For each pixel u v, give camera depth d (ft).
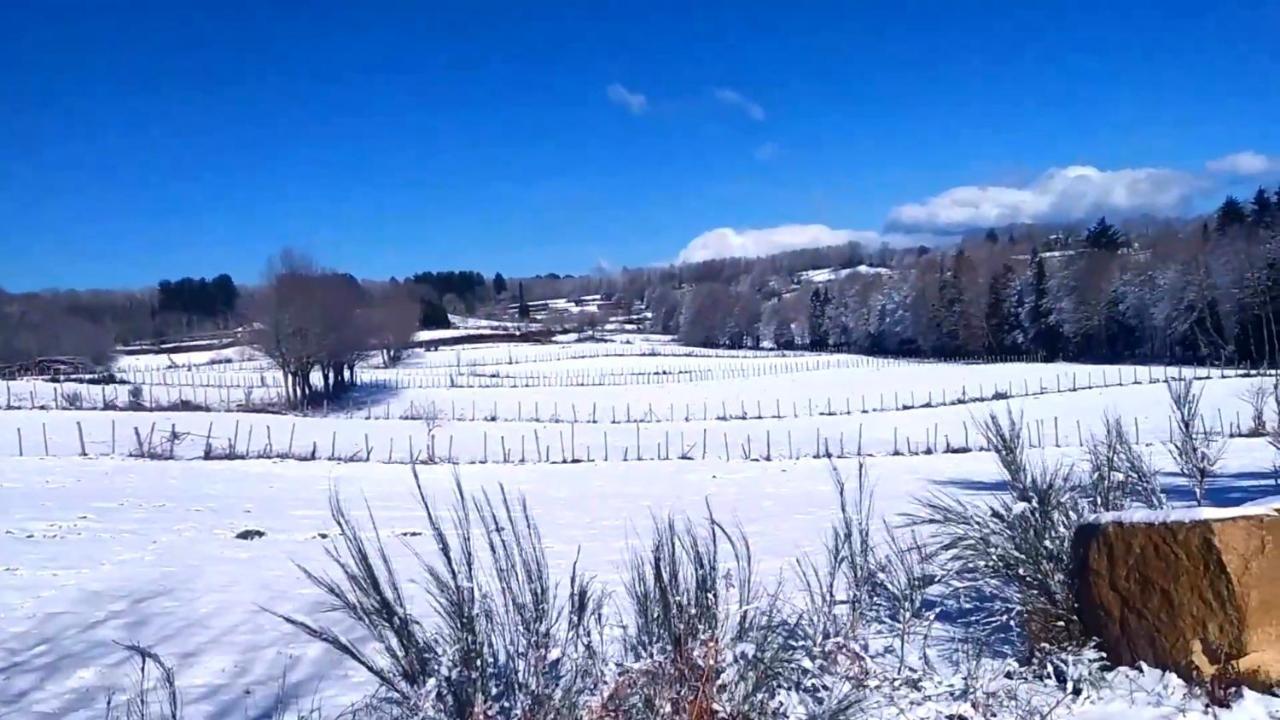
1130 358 236.84
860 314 352.49
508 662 14.90
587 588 19.74
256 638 30.40
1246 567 18.99
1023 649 22.79
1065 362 240.94
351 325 198.49
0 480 75.51
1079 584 21.52
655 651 15.21
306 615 33.45
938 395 189.06
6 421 113.39
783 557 40.29
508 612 15.57
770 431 136.56
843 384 209.56
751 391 203.00
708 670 15.20
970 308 301.63
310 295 191.01
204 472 84.38
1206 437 37.55
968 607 24.39
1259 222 226.58
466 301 561.84
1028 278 282.97
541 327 433.07
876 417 146.10
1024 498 24.31
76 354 246.47
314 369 237.45
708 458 107.55
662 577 16.14
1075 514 24.49
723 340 391.86
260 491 74.79
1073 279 259.60
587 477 88.07
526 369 257.55
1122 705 18.61
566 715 14.51
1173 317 201.98
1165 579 19.75
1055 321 266.16
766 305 402.11
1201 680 19.06
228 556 46.73
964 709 17.92
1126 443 28.55
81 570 42.45
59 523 56.65
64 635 30.96
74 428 111.96
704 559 17.62
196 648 29.27
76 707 23.84
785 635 17.35
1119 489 26.30
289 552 47.91
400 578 35.19
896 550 25.11
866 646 18.25
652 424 142.61
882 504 62.69
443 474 88.74
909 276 343.46
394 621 15.17
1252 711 17.84
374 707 17.01
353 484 80.23
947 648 22.35
